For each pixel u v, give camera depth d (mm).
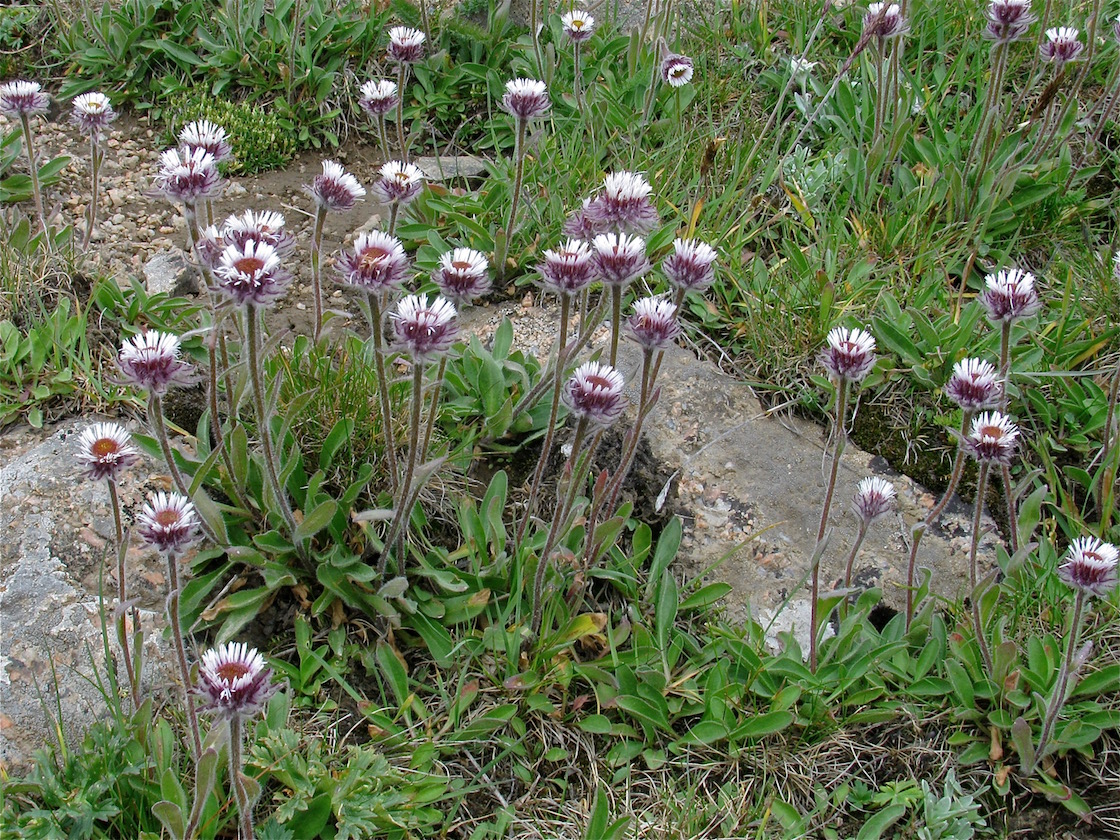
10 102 598
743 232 666
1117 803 503
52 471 548
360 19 757
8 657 501
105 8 728
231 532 538
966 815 494
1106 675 517
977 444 492
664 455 586
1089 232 673
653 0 791
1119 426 581
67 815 466
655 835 490
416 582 542
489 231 664
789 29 763
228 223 486
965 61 744
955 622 540
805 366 609
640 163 688
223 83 728
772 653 535
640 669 524
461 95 751
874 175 677
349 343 584
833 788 507
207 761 428
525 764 508
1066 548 574
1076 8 766
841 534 570
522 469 586
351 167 725
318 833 476
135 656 476
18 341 575
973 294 647
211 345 502
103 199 678
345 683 510
